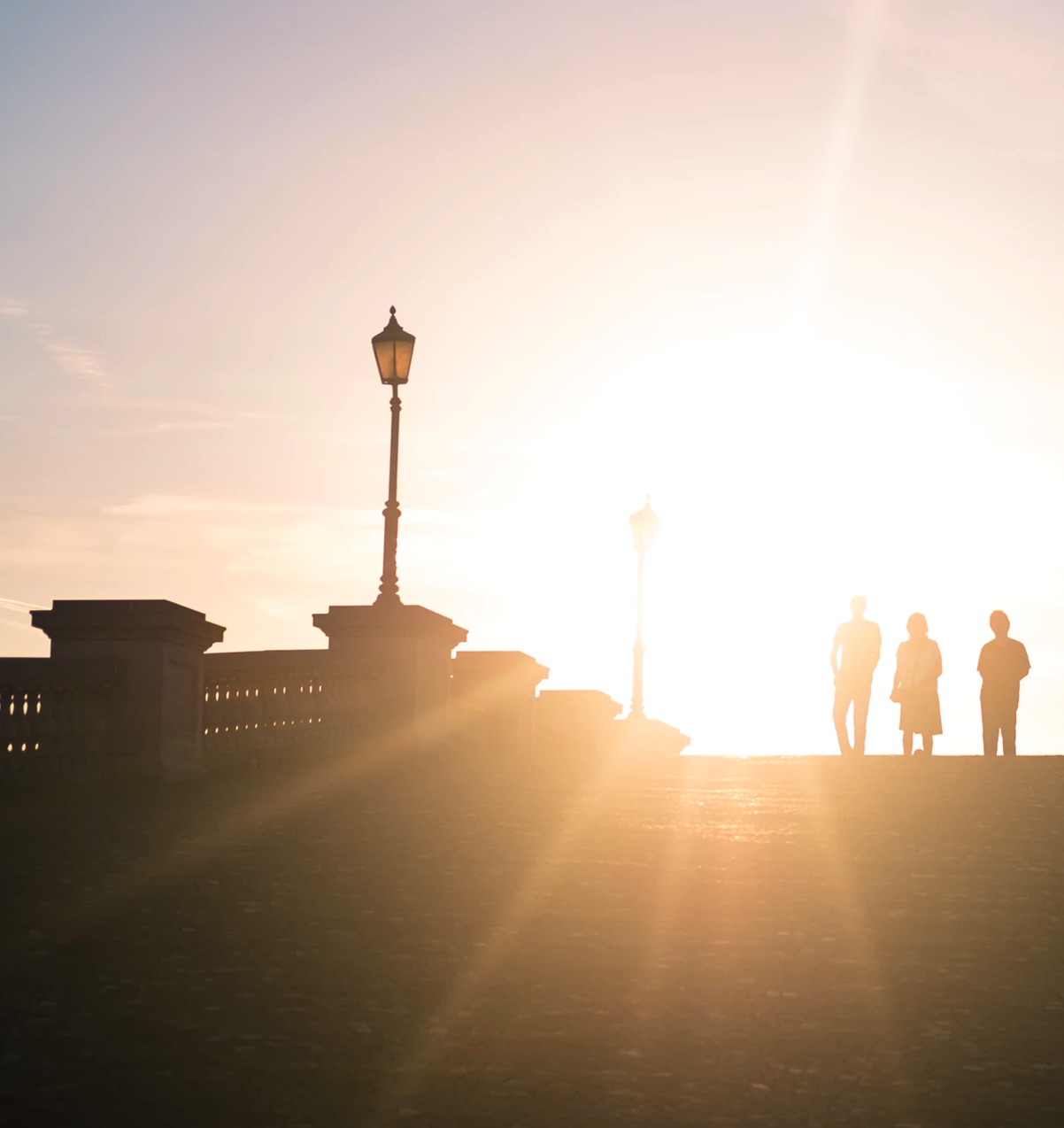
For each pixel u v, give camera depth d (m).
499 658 32.44
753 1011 11.08
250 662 24.09
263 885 14.63
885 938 12.84
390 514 27.92
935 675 26.92
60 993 11.37
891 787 20.66
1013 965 12.09
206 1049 10.28
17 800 18.77
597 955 12.41
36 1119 9.09
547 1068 10.01
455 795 20.31
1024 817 18.03
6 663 19.55
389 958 12.33
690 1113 9.26
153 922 13.30
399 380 28.16
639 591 38.06
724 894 14.31
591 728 37.78
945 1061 10.05
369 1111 9.30
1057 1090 9.52
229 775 22.53
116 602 21.20
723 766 23.98
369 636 27.56
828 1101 9.41
